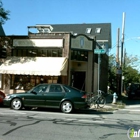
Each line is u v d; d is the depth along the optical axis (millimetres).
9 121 10305
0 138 7395
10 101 14711
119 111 16203
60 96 14180
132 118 12695
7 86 22375
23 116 11961
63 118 11750
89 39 23156
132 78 52250
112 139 7723
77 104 13992
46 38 21969
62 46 21656
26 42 22234
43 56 22016
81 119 11633
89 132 8648
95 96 17188
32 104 14445
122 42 24688
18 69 20609
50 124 9922
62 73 20062
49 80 21969
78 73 23781
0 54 20297
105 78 34094
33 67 20594
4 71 20828
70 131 8695
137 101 26047
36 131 8500
